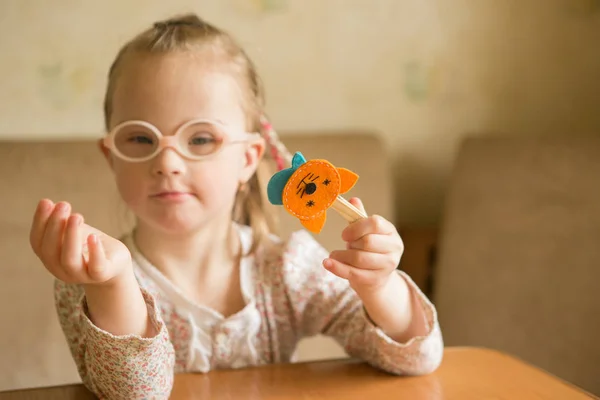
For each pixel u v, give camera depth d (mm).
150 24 1319
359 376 812
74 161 1201
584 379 1195
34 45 1274
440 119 1523
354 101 1470
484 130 1548
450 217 1361
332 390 785
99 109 1313
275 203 764
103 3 1295
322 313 934
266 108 1413
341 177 762
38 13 1271
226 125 893
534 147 1316
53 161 1193
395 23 1474
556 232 1255
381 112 1490
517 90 1551
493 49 1529
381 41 1470
